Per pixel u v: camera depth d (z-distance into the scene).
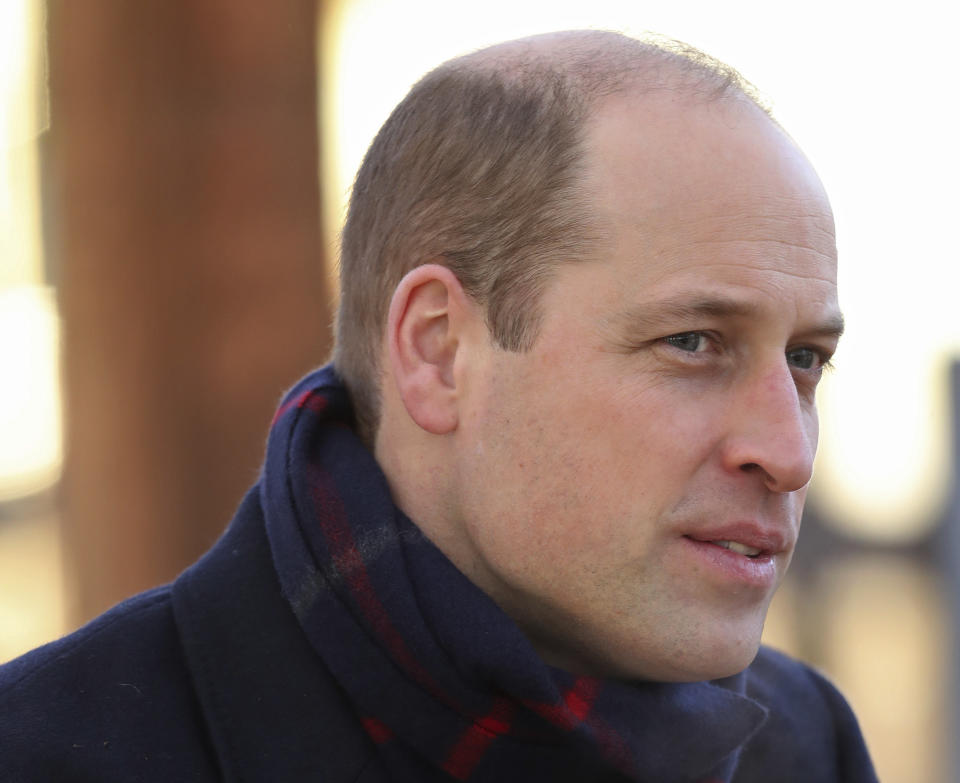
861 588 22.19
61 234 14.63
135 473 14.41
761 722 6.36
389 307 6.39
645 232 5.73
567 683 5.89
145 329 14.34
